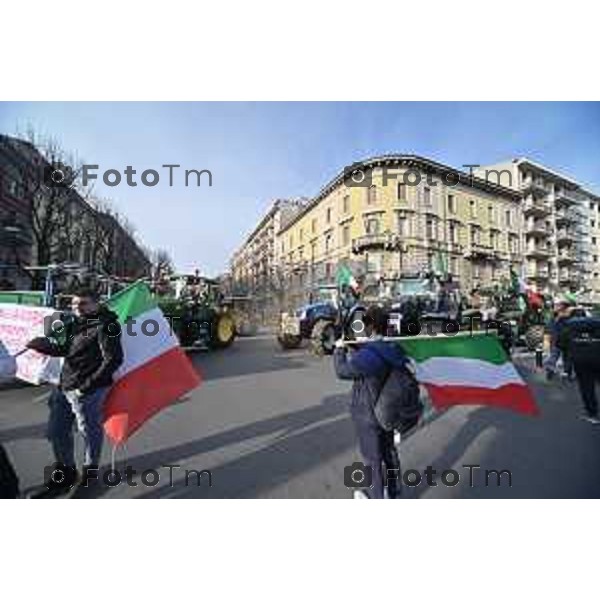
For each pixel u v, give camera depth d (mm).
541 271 50969
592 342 6391
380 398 3488
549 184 57656
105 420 4344
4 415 6168
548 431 5938
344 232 34438
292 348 13742
